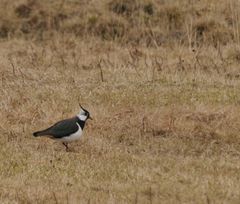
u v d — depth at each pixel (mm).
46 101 17484
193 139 15422
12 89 18484
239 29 24578
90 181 12812
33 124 16125
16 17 26250
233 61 21750
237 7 25203
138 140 15273
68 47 23922
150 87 18625
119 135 15508
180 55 22078
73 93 18125
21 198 11961
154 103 17344
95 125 15977
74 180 12898
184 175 13172
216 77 19797
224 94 18000
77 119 14367
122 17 25578
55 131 14148
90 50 23406
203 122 16156
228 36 24469
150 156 14391
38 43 24875
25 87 18734
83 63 21656
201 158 14297
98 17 25594
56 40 24625
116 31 25203
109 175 13125
